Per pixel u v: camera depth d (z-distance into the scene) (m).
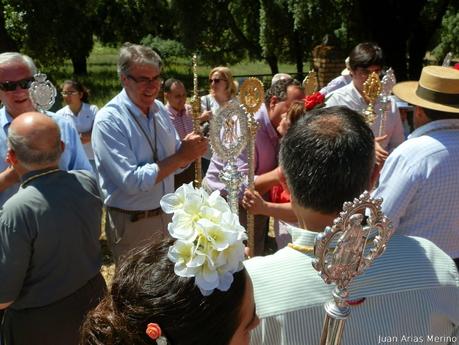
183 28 17.20
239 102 2.61
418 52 15.45
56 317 2.23
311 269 1.29
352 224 1.03
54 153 2.23
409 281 1.32
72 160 2.97
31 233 2.10
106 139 2.95
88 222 2.29
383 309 1.29
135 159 3.00
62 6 15.11
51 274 2.20
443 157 2.09
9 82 2.85
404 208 2.15
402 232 2.22
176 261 0.96
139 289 0.99
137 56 2.96
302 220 1.37
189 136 2.92
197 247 0.94
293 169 1.33
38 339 2.24
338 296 1.09
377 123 3.50
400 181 2.13
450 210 2.13
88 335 1.03
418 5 13.84
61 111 5.43
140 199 3.08
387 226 1.07
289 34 18.69
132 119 3.02
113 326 0.99
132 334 0.98
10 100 2.89
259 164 3.22
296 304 1.27
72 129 3.00
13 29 15.77
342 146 1.30
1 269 2.09
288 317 1.26
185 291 0.97
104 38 28.47
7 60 2.86
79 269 2.27
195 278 0.95
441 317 1.34
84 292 2.30
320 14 14.81
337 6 14.98
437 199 2.11
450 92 2.15
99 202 2.39
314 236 1.30
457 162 2.09
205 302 0.97
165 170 2.92
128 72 2.97
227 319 1.00
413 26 14.26
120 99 3.05
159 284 0.98
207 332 0.98
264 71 26.83
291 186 1.35
